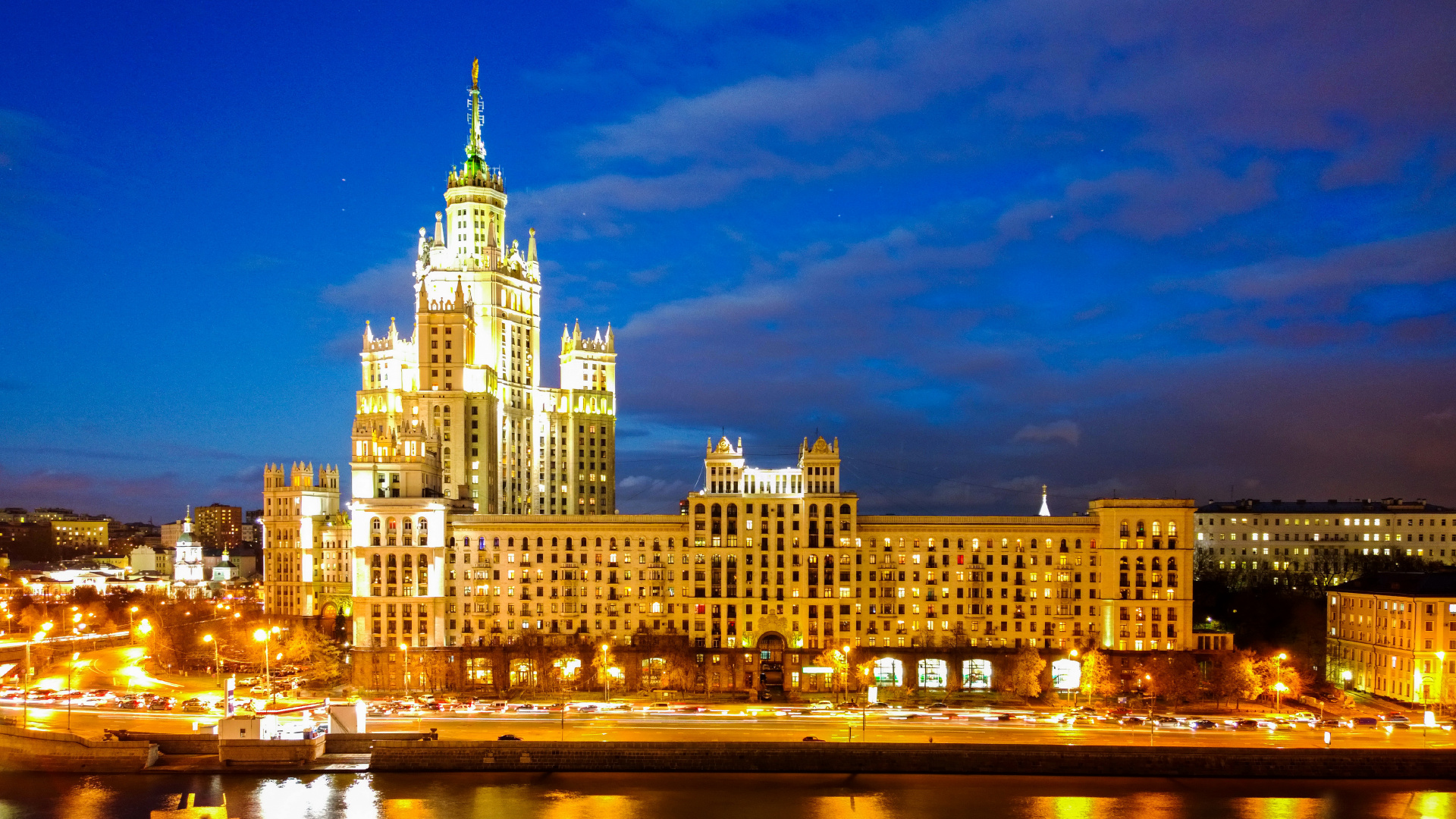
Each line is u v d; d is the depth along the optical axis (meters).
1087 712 195.38
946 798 152.25
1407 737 175.62
